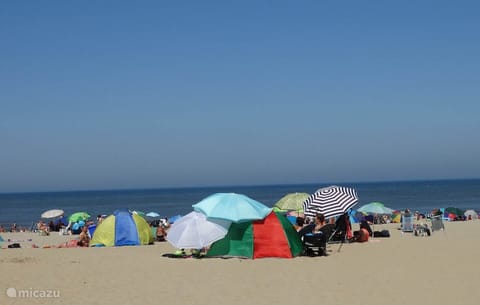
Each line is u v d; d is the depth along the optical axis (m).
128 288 11.12
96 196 178.25
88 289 11.00
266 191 184.25
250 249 15.44
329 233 17.20
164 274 12.82
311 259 15.16
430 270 13.28
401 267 13.76
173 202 111.81
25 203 122.19
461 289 10.99
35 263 14.68
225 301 9.97
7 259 15.55
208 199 16.34
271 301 9.95
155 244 21.25
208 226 15.67
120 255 16.66
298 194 24.59
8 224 55.34
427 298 10.19
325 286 11.32
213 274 12.80
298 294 10.55
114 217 21.14
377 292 10.71
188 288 11.13
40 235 32.44
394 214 36.59
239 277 12.39
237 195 16.20
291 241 15.70
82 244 21.20
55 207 97.31
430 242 19.53
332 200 18.45
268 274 12.76
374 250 17.14
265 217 15.77
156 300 10.03
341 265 14.07
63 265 14.31
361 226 22.30
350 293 10.62
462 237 21.92
